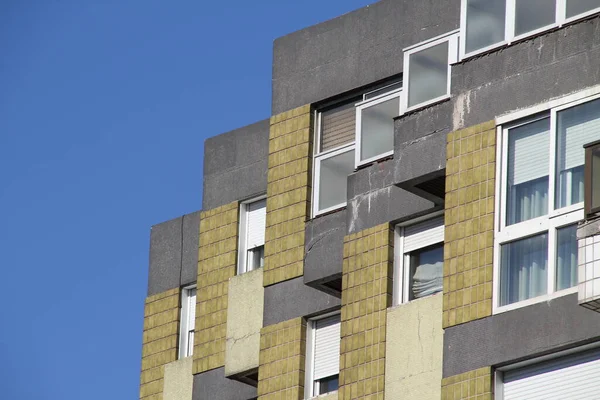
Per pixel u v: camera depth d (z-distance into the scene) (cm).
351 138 7681
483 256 6500
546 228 6350
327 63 7844
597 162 6134
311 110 7856
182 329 8606
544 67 6562
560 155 6397
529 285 6362
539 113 6519
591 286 6009
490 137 6631
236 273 8200
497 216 6519
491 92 6688
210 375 8162
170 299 8700
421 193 6975
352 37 7781
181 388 8419
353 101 7738
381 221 7162
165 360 8569
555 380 6256
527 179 6481
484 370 6388
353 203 7281
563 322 6222
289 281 7688
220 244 8306
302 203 7725
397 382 6838
